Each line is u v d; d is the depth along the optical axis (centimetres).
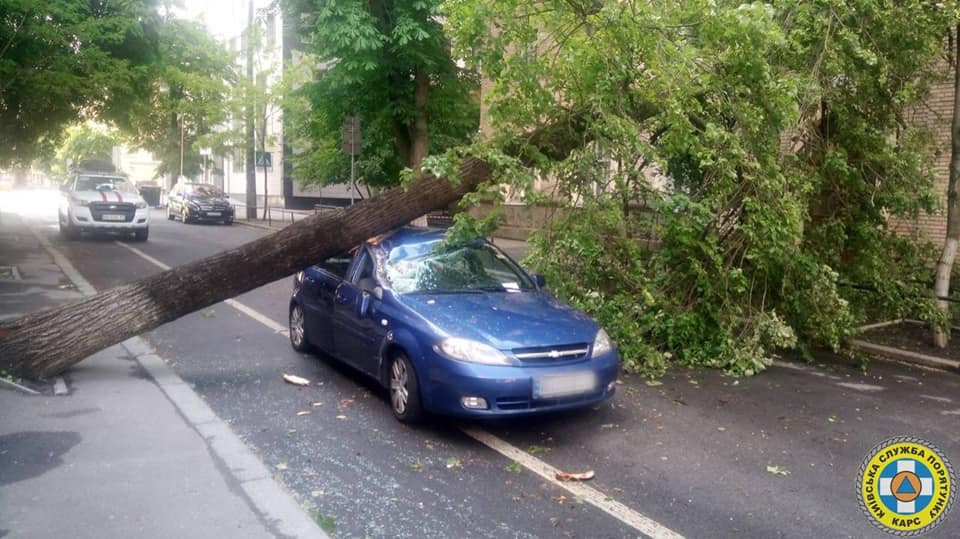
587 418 657
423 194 828
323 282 803
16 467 506
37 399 652
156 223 3272
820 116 933
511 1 784
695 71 779
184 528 426
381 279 690
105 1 1772
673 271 858
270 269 770
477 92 1994
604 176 820
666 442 601
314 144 2514
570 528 450
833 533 452
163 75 2245
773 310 834
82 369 752
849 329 847
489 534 439
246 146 3319
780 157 862
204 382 743
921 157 934
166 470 507
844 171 873
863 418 672
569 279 841
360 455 560
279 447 572
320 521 443
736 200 834
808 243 913
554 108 840
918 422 662
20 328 700
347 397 703
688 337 834
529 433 616
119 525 428
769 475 538
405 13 1510
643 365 796
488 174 852
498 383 562
